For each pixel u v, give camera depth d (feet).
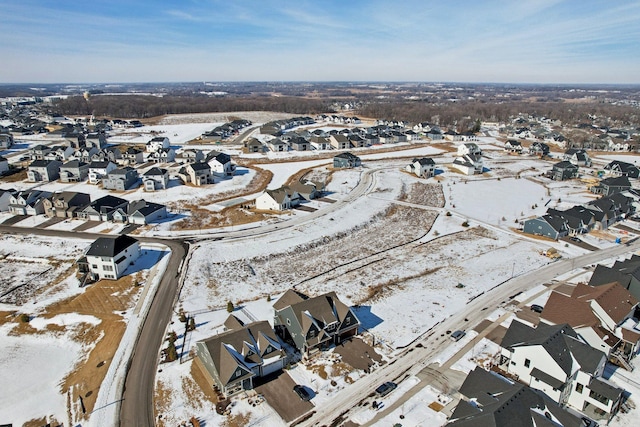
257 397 112.47
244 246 209.26
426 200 294.87
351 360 128.16
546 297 165.37
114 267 173.17
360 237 229.25
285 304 143.43
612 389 106.01
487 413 90.02
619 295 143.23
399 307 158.30
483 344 135.44
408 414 106.73
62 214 247.09
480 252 209.97
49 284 172.86
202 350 121.80
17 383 120.67
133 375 120.26
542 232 231.30
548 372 111.14
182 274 179.73
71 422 105.40
